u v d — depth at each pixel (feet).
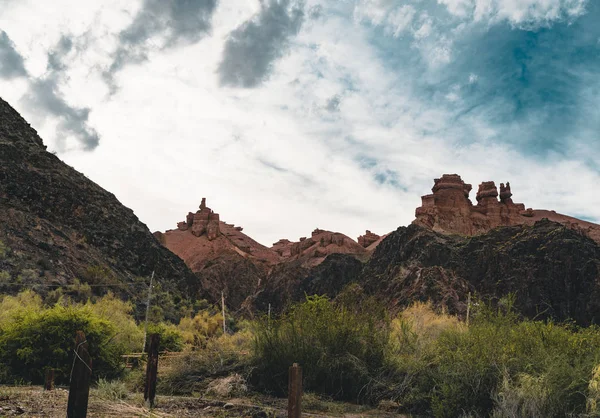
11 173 206.69
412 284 188.75
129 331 85.61
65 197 217.97
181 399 41.19
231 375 49.90
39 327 56.13
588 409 31.48
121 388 43.62
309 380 47.70
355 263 382.83
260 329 51.67
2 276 130.93
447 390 38.29
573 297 226.17
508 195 562.66
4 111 243.81
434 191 548.31
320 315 51.88
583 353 37.37
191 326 126.62
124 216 243.40
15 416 29.30
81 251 183.01
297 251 645.92
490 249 256.11
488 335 41.50
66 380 55.21
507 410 33.37
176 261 257.14
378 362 48.96
